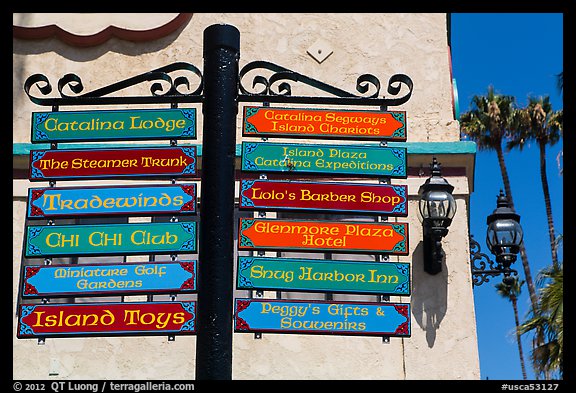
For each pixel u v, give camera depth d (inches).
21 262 381.4
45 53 421.7
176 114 265.7
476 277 395.5
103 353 368.8
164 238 256.7
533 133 1440.7
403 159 272.5
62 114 267.6
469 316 370.6
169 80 262.2
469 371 362.6
